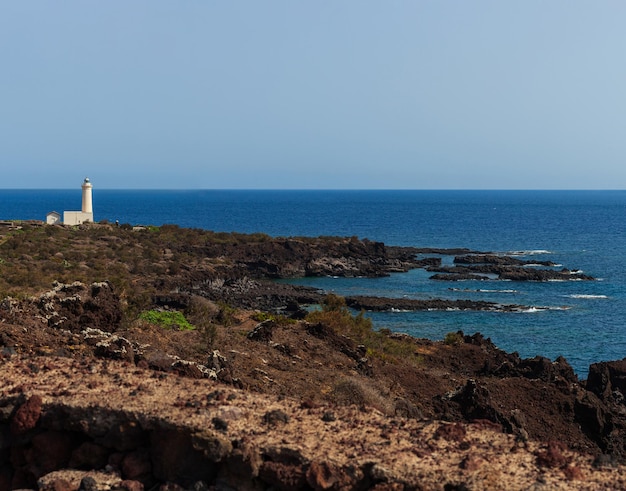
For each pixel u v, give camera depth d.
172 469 10.69
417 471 9.71
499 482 9.48
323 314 40.28
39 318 20.14
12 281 42.69
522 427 24.00
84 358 15.08
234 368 22.69
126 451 11.10
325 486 9.79
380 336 38.78
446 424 11.16
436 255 117.62
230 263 90.12
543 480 9.52
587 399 26.28
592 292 81.00
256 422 11.12
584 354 50.38
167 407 11.25
